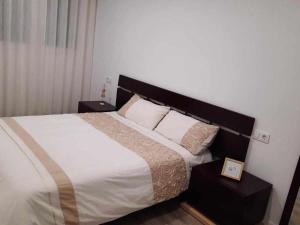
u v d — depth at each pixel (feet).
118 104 13.50
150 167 7.59
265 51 8.02
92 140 8.60
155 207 8.81
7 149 7.08
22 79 12.95
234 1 8.65
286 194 7.82
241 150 8.63
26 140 7.79
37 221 5.65
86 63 15.16
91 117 10.96
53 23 13.12
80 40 14.38
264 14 7.97
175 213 8.64
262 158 8.30
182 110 10.41
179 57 10.55
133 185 7.22
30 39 12.69
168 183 8.05
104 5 14.06
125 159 7.59
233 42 8.77
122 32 13.12
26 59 12.91
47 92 13.91
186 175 8.57
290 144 7.66
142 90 12.12
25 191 5.58
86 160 7.19
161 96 11.23
